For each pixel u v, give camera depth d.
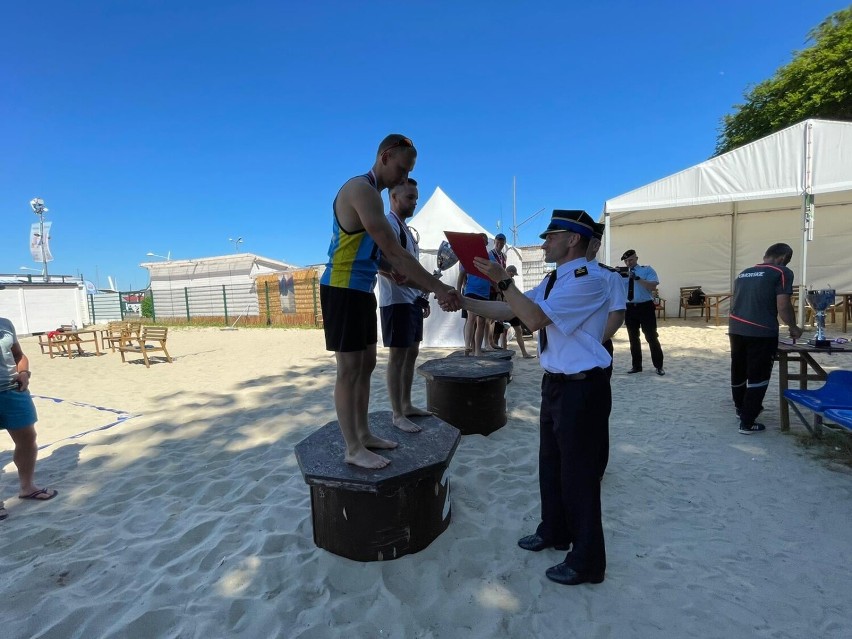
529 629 2.04
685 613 2.11
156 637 2.05
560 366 2.23
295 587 2.32
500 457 3.95
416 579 2.37
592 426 2.20
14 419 3.37
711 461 3.80
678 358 8.46
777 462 3.72
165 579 2.43
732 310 4.53
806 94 16.42
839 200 13.27
